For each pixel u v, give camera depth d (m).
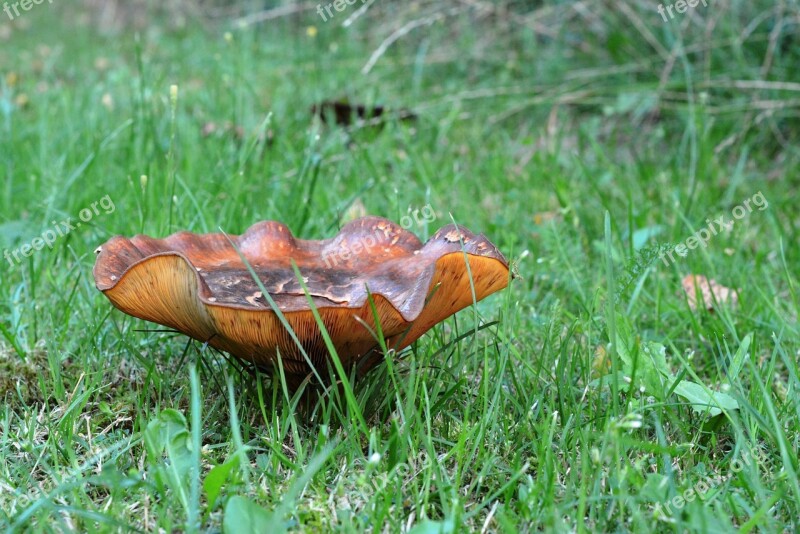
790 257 4.47
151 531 2.14
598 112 7.14
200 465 2.39
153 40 10.75
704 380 3.15
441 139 6.41
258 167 5.09
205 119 6.53
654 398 2.80
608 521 2.17
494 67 7.88
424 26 8.53
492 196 5.38
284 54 8.80
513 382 2.80
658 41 6.91
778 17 6.32
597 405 2.65
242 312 2.21
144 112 5.33
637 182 5.59
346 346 2.44
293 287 2.64
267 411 2.69
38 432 2.65
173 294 2.30
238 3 11.21
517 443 2.47
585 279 4.00
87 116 6.20
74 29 11.88
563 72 7.29
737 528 2.18
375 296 2.21
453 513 2.03
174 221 4.18
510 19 7.96
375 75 7.91
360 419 2.37
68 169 5.19
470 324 3.41
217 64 7.80
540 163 5.81
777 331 3.47
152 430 2.35
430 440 2.29
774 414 2.33
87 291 3.55
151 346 3.14
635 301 3.59
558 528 2.05
